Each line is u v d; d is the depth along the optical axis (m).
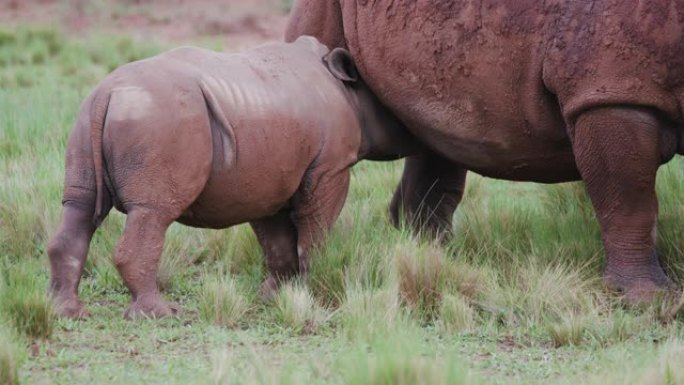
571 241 26.83
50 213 29.08
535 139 25.30
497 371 20.14
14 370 18.66
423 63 25.50
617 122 23.64
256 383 18.05
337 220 27.97
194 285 26.45
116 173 22.73
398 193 29.50
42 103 45.72
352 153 25.41
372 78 26.34
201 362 19.98
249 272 27.08
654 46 23.19
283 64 24.88
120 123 22.55
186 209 23.38
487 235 27.75
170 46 72.44
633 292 24.41
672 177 30.53
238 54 24.70
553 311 23.45
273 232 25.72
